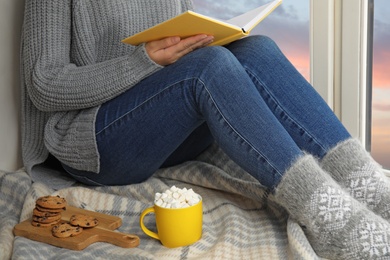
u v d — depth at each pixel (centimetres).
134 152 142
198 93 128
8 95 162
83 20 150
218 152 169
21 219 136
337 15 181
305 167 117
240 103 122
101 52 155
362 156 125
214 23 122
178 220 124
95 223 129
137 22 156
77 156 145
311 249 113
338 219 114
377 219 113
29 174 155
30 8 148
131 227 137
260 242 126
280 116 133
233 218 134
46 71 143
